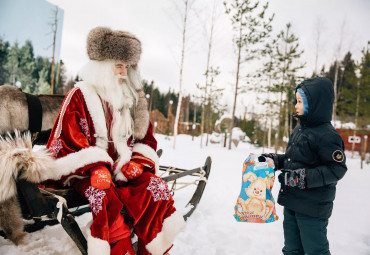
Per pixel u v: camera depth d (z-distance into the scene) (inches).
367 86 645.9
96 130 70.4
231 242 101.3
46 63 625.6
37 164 57.0
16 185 57.7
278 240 105.3
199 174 121.2
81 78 74.6
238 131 834.8
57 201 57.2
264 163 79.6
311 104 71.4
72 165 61.2
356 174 325.4
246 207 78.9
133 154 77.2
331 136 68.2
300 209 70.9
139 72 82.0
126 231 60.5
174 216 65.9
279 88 663.8
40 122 97.3
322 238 70.4
